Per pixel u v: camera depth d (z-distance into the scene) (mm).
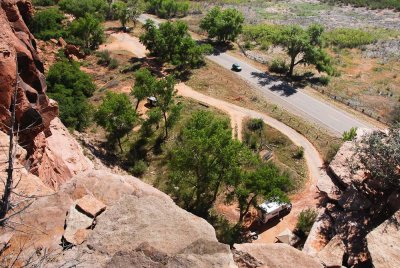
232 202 46562
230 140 43469
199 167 43531
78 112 57969
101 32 91188
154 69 81812
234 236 40219
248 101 70688
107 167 49469
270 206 41875
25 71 22812
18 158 17000
